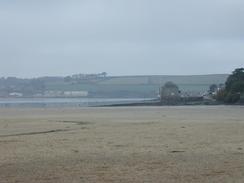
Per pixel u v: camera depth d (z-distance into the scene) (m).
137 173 17.78
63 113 84.00
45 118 63.62
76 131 39.50
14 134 36.84
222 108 117.25
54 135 35.41
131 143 28.78
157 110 102.25
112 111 95.69
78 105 158.75
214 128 41.56
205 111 93.56
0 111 95.50
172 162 20.45
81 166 19.47
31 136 34.56
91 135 35.09
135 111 95.31
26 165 19.83
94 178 16.88
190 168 18.80
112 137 33.22
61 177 17.09
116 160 21.20
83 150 25.20
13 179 16.75
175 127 43.28
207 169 18.50
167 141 29.88
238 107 127.25
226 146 26.64
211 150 24.70
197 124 47.78
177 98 187.75
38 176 17.27
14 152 24.42
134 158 21.81
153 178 16.80
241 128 41.34
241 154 22.91
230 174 17.36
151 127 43.62
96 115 74.00
